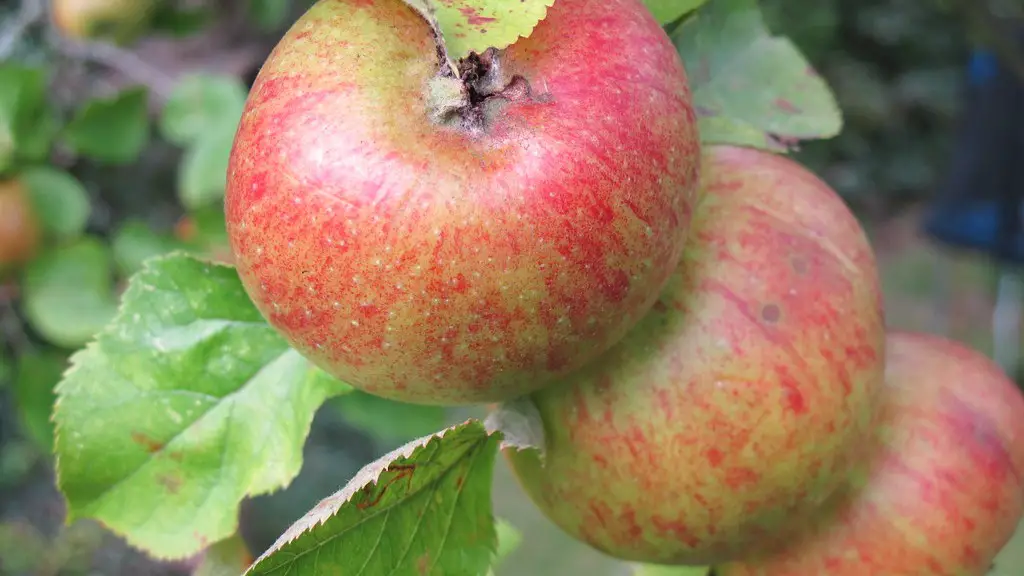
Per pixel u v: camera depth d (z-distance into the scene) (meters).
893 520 0.38
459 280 0.30
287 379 0.37
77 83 0.77
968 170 1.05
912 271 1.55
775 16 1.51
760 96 0.38
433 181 0.30
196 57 0.84
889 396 0.39
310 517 0.31
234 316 0.37
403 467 0.32
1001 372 0.41
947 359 0.40
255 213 0.31
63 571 0.96
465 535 0.34
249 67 0.82
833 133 0.38
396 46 0.31
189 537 0.36
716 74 0.38
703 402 0.34
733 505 0.35
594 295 0.31
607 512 0.35
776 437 0.34
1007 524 0.39
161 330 0.37
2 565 0.95
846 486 0.38
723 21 0.38
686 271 0.35
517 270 0.30
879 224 1.69
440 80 0.30
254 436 0.37
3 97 0.60
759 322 0.34
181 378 0.37
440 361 0.31
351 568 0.32
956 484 0.38
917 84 1.68
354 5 0.31
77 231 0.62
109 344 0.37
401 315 0.31
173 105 0.63
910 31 1.69
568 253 0.30
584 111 0.31
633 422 0.34
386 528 0.33
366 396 0.51
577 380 0.35
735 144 0.37
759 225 0.35
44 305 0.61
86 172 0.78
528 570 0.93
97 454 0.36
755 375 0.34
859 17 1.70
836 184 1.66
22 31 0.72
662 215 0.31
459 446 0.33
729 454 0.34
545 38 0.31
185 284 0.37
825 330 0.35
